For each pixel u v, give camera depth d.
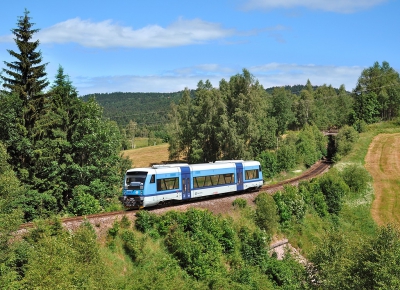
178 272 28.17
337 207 51.81
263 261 34.41
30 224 25.98
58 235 22.98
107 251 27.02
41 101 39.00
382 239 23.94
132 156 106.75
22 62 37.81
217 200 38.28
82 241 22.98
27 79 38.25
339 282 24.25
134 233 29.19
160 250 29.58
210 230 32.72
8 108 36.12
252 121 66.81
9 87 37.28
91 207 33.75
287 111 105.00
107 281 21.22
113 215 29.27
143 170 32.84
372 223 51.25
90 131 41.50
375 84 138.75
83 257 22.08
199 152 72.38
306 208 45.75
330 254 27.66
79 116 41.28
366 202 57.97
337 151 91.44
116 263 26.69
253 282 30.88
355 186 61.88
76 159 41.66
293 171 73.62
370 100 127.81
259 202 40.66
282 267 34.31
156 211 32.06
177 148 85.56
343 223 50.50
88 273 20.41
